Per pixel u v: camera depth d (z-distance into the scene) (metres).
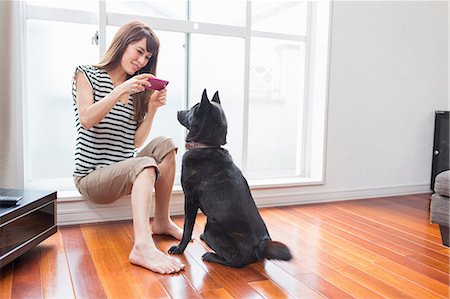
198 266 1.71
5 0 2.06
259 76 3.04
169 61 2.75
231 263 1.70
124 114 2.11
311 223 2.43
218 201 1.69
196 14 2.79
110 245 1.95
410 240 2.14
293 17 3.07
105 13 2.41
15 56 2.10
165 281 1.55
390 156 3.32
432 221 2.12
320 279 1.61
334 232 2.26
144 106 2.18
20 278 1.55
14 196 1.76
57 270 1.63
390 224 2.44
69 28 2.45
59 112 2.50
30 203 1.70
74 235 2.10
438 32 3.41
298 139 3.23
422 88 3.40
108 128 2.05
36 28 2.38
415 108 3.39
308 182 2.97
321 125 3.04
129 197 2.41
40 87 2.44
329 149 3.05
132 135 2.20
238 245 1.69
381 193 3.30
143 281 1.55
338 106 3.06
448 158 3.45
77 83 1.96
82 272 1.62
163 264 1.64
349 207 2.88
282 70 3.12
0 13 2.06
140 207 1.75
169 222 2.12
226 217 1.68
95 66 2.06
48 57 2.44
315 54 3.10
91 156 2.06
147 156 2.08
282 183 2.87
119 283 1.53
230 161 1.80
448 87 3.50
